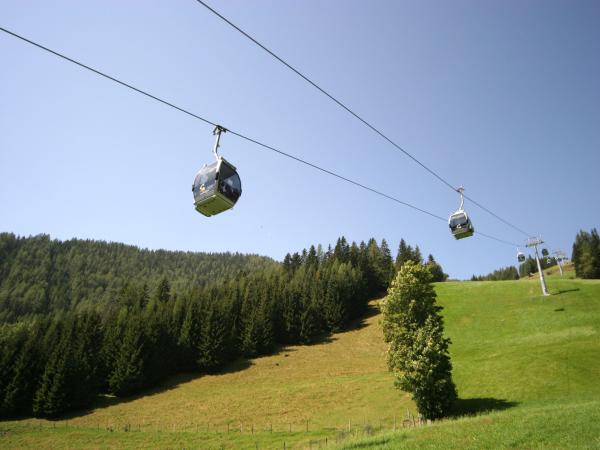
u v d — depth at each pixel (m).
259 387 70.56
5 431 57.91
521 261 89.44
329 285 113.62
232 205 16.11
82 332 90.00
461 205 28.23
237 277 150.00
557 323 68.56
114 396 76.06
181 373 87.12
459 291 98.69
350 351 90.06
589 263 129.88
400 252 145.00
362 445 25.62
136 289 134.00
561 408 28.81
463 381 50.38
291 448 38.44
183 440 46.62
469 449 19.48
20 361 73.06
